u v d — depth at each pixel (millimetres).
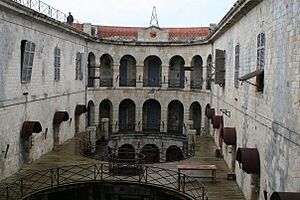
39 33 23453
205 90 35219
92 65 36469
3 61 18828
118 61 38219
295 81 11531
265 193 14516
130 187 20953
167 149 37156
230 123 23391
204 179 20516
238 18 21000
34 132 22234
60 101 28047
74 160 23641
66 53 29047
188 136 31766
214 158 25234
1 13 18344
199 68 37906
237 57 21406
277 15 13648
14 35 19969
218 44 30125
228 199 17375
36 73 23281
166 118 38969
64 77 28812
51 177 18688
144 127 40781
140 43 37938
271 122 14039
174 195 18531
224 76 26203
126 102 40375
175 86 39781
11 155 20172
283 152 12477
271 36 14430
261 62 15922
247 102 18484
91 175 20516
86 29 35125
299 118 11086
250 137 17578
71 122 30859
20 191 17562
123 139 37312
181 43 37156
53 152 25750
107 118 36688
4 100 19078
